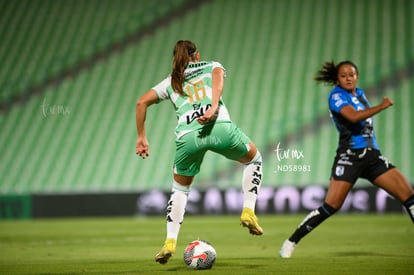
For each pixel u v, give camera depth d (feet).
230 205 231.50
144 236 149.38
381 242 121.60
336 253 101.55
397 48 308.60
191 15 345.31
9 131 304.91
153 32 340.80
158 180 274.16
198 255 79.61
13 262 95.40
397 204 219.20
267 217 217.77
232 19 340.59
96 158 286.46
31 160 289.53
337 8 336.49
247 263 87.51
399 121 278.67
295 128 283.18
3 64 335.26
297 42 324.19
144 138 78.64
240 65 318.65
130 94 313.12
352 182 88.22
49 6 359.87
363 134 87.04
